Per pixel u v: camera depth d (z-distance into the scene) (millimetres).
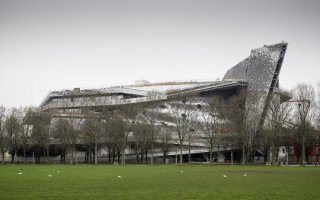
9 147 129375
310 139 119750
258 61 148625
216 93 154000
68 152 139875
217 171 67750
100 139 125375
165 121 134750
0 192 31609
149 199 27938
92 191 32625
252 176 52875
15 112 134125
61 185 37688
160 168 82188
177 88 153500
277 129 111625
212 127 118812
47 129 127750
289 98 145125
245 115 120562
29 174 55562
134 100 148750
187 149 139750
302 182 42281
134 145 136625
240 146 124688
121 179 46438
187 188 35625
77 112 137375
